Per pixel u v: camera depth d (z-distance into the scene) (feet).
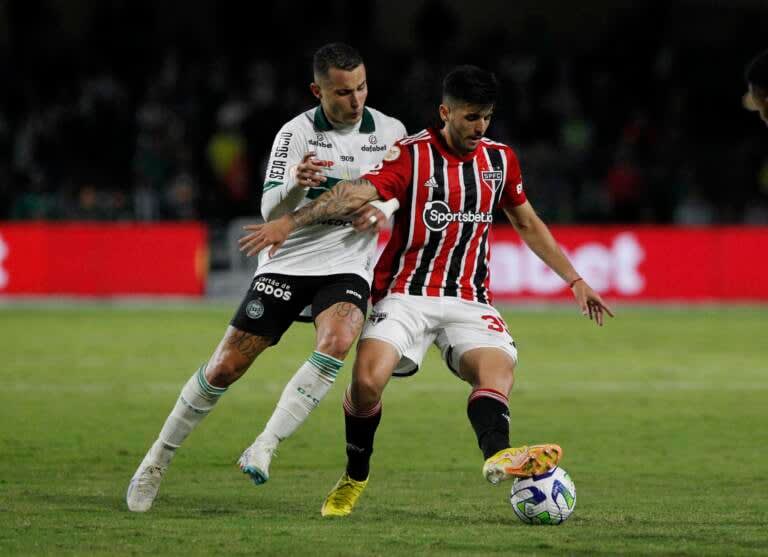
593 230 215.51
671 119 294.05
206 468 82.53
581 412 108.88
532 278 214.69
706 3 324.80
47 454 86.94
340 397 119.03
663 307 212.84
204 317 191.11
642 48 302.45
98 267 218.38
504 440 60.03
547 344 161.07
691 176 265.34
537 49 307.58
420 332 64.75
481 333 64.64
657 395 119.03
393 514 65.46
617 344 161.48
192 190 251.19
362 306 65.51
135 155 260.21
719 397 117.80
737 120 297.12
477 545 55.88
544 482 61.05
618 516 64.64
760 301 217.77
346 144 67.46
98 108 263.49
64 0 306.96
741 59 305.73
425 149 64.23
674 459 86.84
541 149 269.85
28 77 281.54
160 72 290.15
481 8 320.29
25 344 155.43
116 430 97.45
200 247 219.82
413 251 65.10
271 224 61.31
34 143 261.65
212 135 269.64
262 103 274.77
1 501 68.80
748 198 269.85
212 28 313.32
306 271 66.08
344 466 84.33
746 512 66.23
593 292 67.00
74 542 56.49
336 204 62.08
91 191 239.50
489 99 62.08
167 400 113.19
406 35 315.37
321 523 62.28
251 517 64.08
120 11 291.79
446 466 84.17
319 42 293.02
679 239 216.74
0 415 104.12
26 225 216.74
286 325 67.10
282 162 65.92
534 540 57.16
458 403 114.52
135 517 63.67
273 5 294.46
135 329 173.37
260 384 125.29
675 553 54.08
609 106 291.17
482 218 65.46
